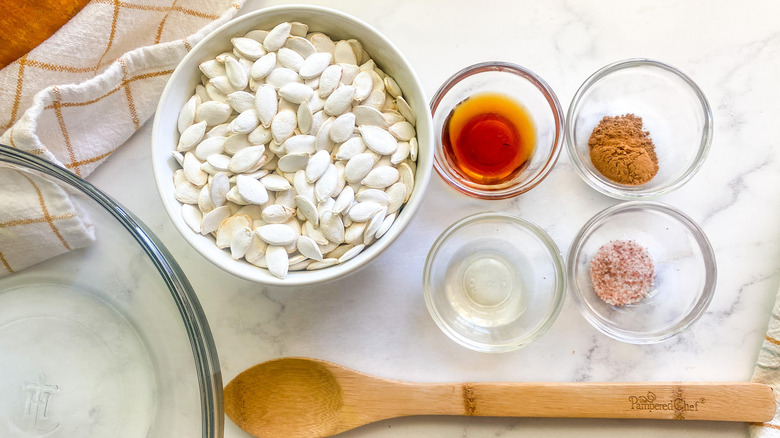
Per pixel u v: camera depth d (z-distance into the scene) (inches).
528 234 19.8
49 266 18.8
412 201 17.5
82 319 18.9
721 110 19.7
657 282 19.8
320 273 17.3
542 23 19.7
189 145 17.7
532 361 19.6
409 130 18.0
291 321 19.7
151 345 18.8
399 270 19.7
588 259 19.9
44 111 18.2
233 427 19.5
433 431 19.5
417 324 19.6
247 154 17.6
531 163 19.6
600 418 19.4
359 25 17.4
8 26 18.3
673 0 19.7
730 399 18.8
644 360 19.6
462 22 19.8
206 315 19.6
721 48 19.7
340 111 17.7
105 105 18.8
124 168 19.7
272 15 17.6
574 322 19.6
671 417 18.8
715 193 19.7
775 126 19.7
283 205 17.6
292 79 17.8
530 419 19.5
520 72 18.9
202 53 17.6
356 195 17.7
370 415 19.0
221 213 17.6
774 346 18.9
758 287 19.6
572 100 19.0
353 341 19.6
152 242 17.5
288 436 19.1
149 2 18.8
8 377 18.6
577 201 19.7
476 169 19.6
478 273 20.0
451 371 19.6
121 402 18.8
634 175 19.0
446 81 18.8
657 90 19.8
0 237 18.3
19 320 18.7
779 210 19.6
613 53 19.7
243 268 17.5
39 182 17.8
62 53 18.5
